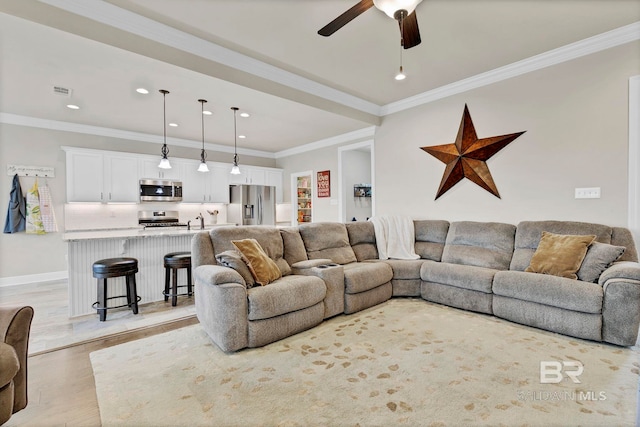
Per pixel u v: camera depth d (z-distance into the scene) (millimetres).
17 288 4359
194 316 3195
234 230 3072
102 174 5215
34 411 1687
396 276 3670
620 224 2949
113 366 2166
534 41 3061
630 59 2877
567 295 2484
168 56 2809
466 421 1565
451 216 4223
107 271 2971
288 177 7418
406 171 4734
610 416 1585
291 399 1768
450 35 2912
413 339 2541
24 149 4711
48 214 4875
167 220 6133
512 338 2533
